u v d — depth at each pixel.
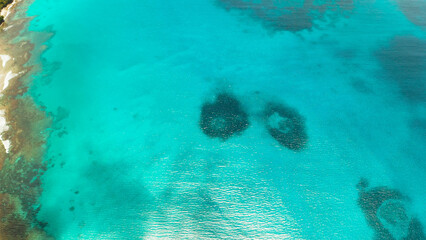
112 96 31.22
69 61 34.31
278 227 23.05
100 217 22.78
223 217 23.42
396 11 43.56
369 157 26.78
